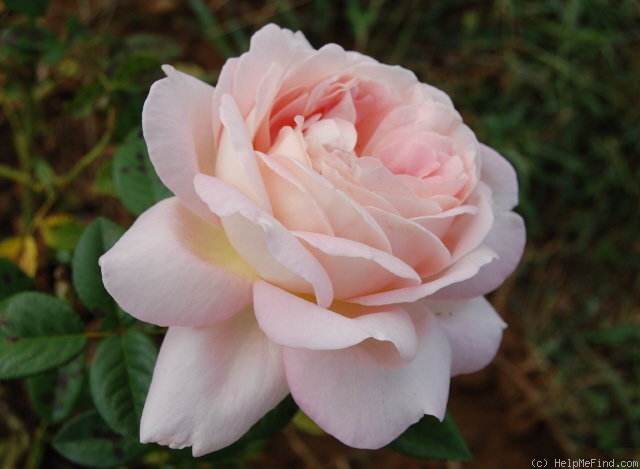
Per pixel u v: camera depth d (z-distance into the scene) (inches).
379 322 10.2
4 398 18.3
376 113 11.6
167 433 10.3
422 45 25.6
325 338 9.7
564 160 23.8
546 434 21.4
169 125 10.4
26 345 11.8
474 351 11.9
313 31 25.2
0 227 20.2
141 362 12.1
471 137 11.4
